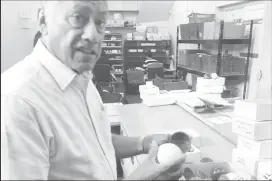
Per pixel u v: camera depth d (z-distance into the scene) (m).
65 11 0.43
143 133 1.20
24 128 0.43
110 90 2.79
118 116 1.57
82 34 0.44
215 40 2.85
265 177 0.74
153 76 3.29
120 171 1.21
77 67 0.49
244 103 0.84
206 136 1.16
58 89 0.52
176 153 0.67
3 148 0.41
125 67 3.93
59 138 0.49
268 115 0.80
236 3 3.08
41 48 0.51
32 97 0.46
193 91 1.87
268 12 2.21
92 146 0.58
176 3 3.81
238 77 2.88
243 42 2.82
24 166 0.42
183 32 3.71
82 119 0.57
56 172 0.51
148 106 1.73
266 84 2.16
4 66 0.48
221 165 0.73
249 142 0.83
